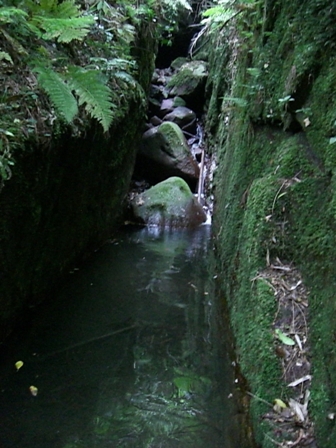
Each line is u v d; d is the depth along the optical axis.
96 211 4.24
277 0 2.92
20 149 2.34
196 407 2.25
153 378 2.48
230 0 3.79
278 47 2.79
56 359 2.58
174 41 9.08
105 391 2.35
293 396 1.84
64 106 2.38
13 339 2.72
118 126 4.09
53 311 3.12
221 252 3.78
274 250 2.36
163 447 1.96
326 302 1.88
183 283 3.79
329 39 2.18
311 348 1.92
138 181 6.59
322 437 1.62
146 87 6.04
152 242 4.91
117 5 4.73
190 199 5.74
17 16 2.65
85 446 1.96
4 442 1.96
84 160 3.40
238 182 3.42
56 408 2.20
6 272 2.51
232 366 2.48
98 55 3.87
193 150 7.28
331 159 2.03
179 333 2.97
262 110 2.94
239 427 2.03
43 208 2.84
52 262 3.30
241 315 2.53
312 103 2.27
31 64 2.58
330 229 1.98
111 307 3.27
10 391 2.29
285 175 2.42
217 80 6.22
